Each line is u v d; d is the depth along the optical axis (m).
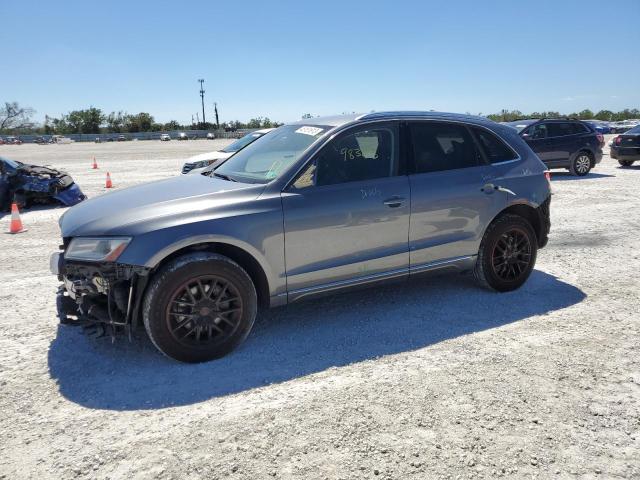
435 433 2.75
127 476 2.45
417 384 3.28
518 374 3.40
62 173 11.96
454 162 4.63
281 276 3.85
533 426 2.81
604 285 5.25
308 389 3.24
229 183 4.08
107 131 104.56
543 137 14.53
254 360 3.66
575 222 8.52
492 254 4.83
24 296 5.21
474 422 2.85
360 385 3.28
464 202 4.57
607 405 3.02
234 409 3.02
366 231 4.13
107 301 3.59
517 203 4.89
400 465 2.50
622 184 13.09
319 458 2.56
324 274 4.01
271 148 4.50
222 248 3.72
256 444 2.68
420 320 4.36
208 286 3.58
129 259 3.35
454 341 3.94
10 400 3.15
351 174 4.13
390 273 4.32
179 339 3.52
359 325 4.27
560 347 3.81
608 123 49.22
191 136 82.94
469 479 2.40
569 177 14.84
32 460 2.58
